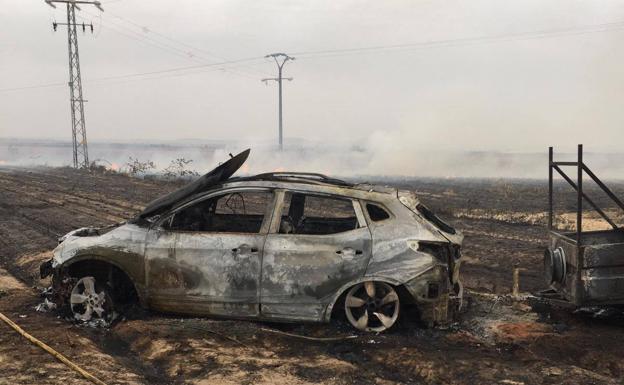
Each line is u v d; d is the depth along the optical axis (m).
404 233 5.73
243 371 4.77
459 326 6.23
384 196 5.95
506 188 27.00
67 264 6.11
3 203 18.19
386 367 5.07
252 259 5.80
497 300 7.44
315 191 5.96
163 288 5.97
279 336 5.69
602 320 6.59
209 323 5.91
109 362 4.94
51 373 4.59
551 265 6.61
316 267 5.70
